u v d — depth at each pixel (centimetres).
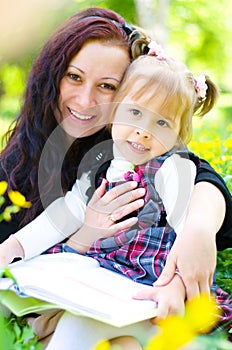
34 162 285
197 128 695
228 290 282
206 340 175
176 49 1185
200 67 1206
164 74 264
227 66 1236
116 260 252
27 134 289
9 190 284
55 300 209
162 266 244
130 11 948
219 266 294
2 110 725
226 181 347
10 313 232
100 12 297
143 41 287
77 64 276
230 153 436
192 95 272
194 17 1171
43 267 240
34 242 263
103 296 215
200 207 244
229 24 1201
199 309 151
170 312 213
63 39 281
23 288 215
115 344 212
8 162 293
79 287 220
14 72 654
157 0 929
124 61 279
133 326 214
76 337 206
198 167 271
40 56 291
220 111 930
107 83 277
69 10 717
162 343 147
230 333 240
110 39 281
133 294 222
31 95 290
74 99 280
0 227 285
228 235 265
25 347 197
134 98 265
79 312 201
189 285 223
